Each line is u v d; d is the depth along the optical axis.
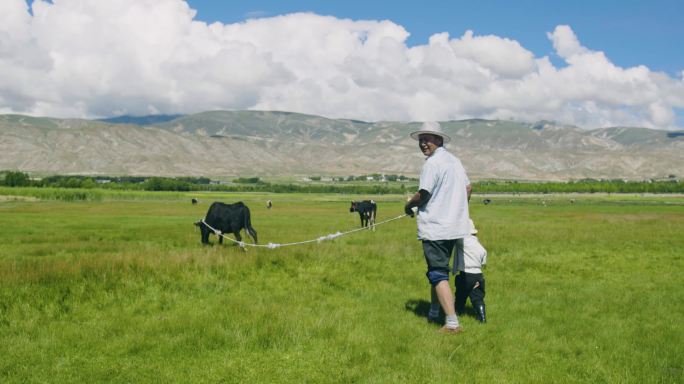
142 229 34.22
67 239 27.33
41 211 60.84
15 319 9.37
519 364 7.36
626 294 12.20
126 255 14.80
